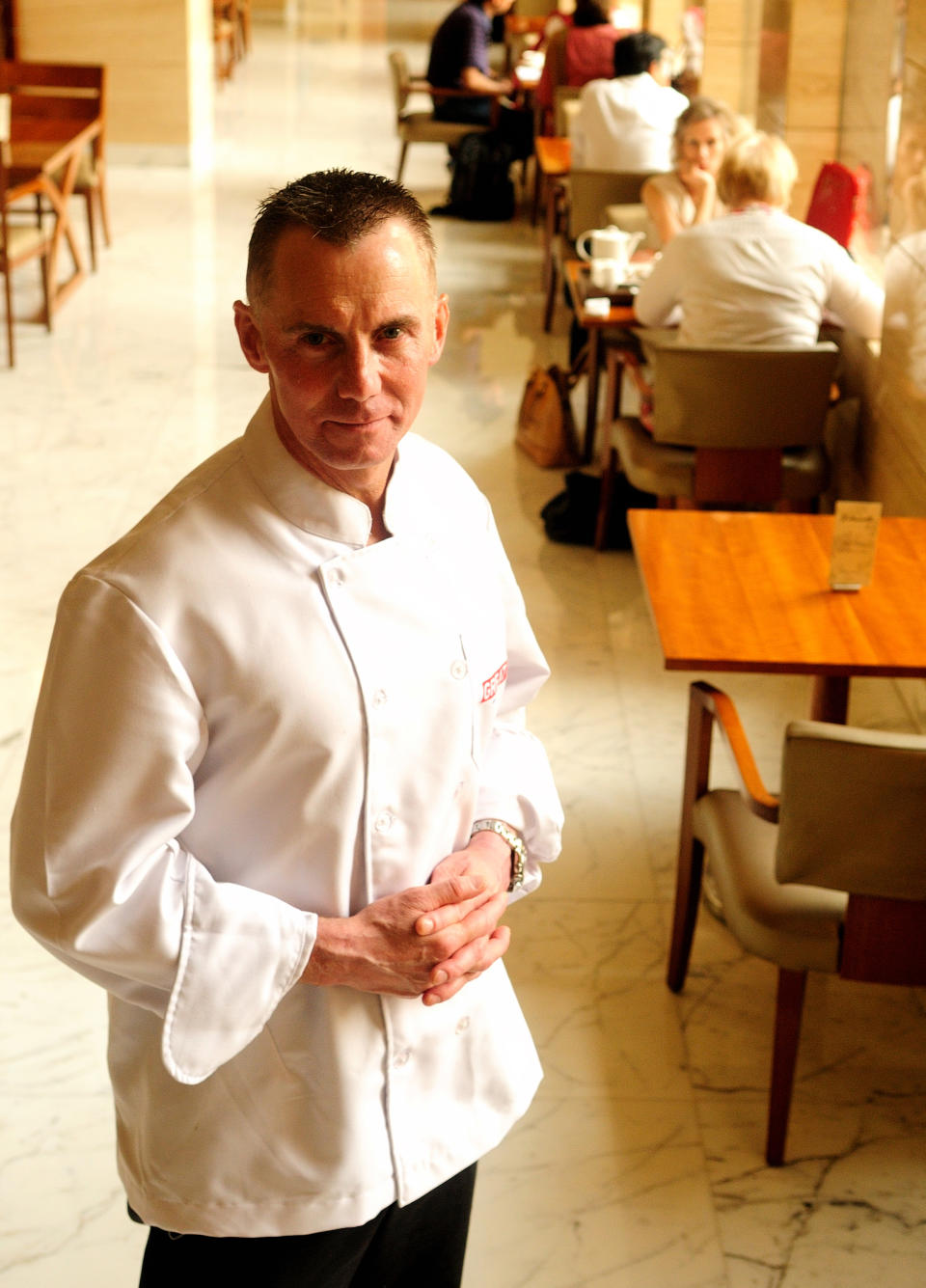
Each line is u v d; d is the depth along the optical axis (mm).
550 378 5340
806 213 5625
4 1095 2500
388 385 1186
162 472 5230
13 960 2848
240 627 1209
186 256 8016
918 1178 2363
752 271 4090
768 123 6180
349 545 1259
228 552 1217
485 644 1385
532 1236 2234
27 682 3818
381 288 1143
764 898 2285
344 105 12688
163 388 6059
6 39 9906
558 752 3607
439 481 1404
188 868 1248
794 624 2578
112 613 1191
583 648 4125
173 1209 1386
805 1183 2348
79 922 1225
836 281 4184
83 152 7562
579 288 4949
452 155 9180
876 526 2658
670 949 2764
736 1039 2674
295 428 1201
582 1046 2645
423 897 1294
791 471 4160
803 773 2010
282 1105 1348
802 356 3947
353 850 1297
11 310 6188
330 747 1242
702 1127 2463
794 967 2256
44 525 4766
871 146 5391
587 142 6688
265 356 1208
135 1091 1404
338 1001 1327
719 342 4156
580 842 3248
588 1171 2363
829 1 5617
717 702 2492
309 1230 1372
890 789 1999
